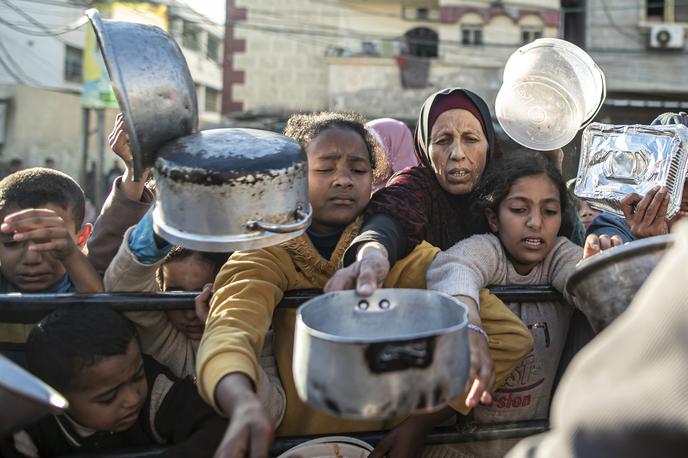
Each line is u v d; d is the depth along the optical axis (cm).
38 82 1605
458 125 229
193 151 145
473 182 229
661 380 79
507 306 193
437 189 230
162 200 147
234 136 151
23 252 205
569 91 228
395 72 1617
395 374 112
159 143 153
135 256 176
